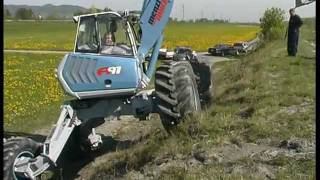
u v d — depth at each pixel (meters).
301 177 5.82
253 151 6.91
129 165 7.61
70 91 7.89
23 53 52.91
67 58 8.03
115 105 8.32
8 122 12.86
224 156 6.81
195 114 8.56
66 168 8.66
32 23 125.88
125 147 9.41
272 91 11.02
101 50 8.23
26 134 11.22
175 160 7.03
